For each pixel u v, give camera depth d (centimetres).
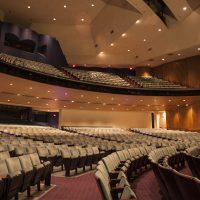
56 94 1619
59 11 1758
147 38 1745
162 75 2114
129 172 475
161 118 2273
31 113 1995
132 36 1709
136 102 1909
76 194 412
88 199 382
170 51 1753
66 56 2011
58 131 1434
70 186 471
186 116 1998
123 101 1867
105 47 1848
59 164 634
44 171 441
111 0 1568
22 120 1945
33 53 1812
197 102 1902
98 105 1962
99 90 1625
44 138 1001
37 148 628
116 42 1819
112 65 2130
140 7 1341
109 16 1652
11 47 1714
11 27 1720
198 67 1867
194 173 484
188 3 1420
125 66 2178
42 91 1531
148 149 753
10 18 1856
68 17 1850
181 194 216
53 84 1427
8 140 781
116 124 2212
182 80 1959
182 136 1384
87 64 2081
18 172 335
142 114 2273
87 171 653
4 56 1479
